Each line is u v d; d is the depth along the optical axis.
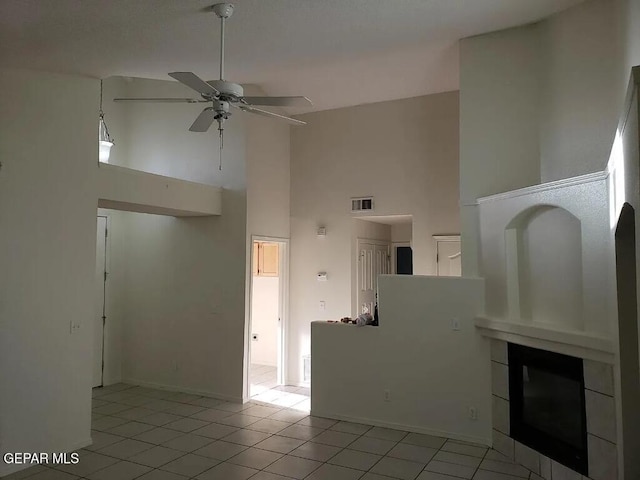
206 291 6.80
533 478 4.21
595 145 4.27
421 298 5.38
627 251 3.41
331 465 4.46
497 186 5.22
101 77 5.01
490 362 4.98
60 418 4.66
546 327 4.16
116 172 5.31
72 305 4.79
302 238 7.47
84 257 4.92
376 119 7.09
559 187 4.12
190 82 3.48
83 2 3.22
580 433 3.86
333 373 5.85
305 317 7.39
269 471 4.33
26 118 4.47
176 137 7.16
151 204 5.71
